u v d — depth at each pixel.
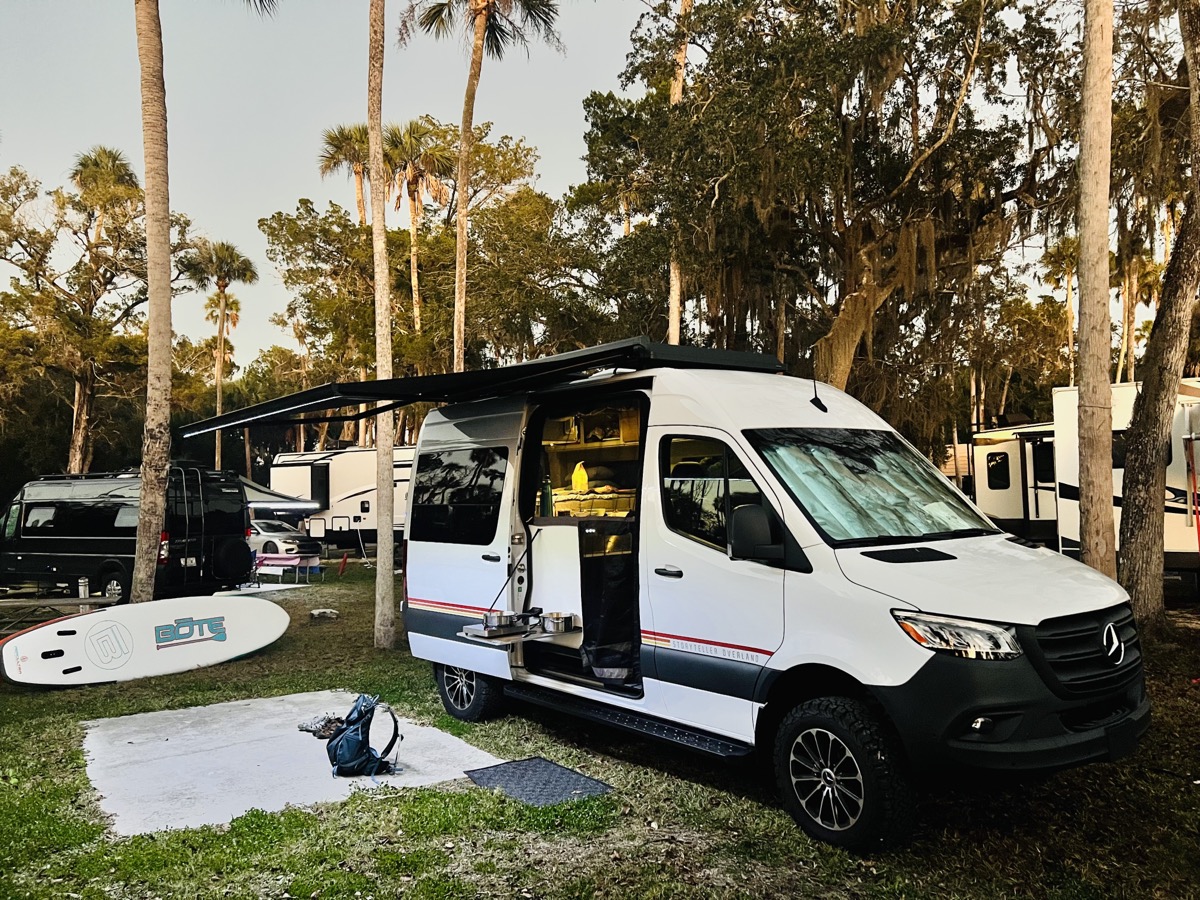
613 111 22.02
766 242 19.02
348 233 37.44
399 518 21.66
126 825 4.40
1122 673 3.96
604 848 4.05
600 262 24.14
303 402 6.29
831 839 4.01
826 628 4.04
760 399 5.03
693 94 16.22
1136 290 30.42
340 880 3.68
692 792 4.77
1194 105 9.13
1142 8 11.96
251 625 9.26
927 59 18.48
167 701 7.23
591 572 5.57
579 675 5.68
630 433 5.75
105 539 12.64
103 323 36.19
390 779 5.06
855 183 19.33
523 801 4.64
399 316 35.66
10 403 35.75
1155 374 9.09
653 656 4.89
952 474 26.81
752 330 20.89
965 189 19.16
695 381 5.06
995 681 3.62
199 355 41.59
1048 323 39.75
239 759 5.51
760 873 3.79
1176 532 11.36
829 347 17.77
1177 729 5.71
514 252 25.16
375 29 10.01
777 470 4.55
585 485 5.94
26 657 7.69
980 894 3.56
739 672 4.41
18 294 34.66
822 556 4.17
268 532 20.97
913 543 4.43
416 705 6.90
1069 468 12.66
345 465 24.17
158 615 8.59
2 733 6.28
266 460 59.72
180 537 11.99
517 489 6.15
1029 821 4.29
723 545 4.62
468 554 6.41
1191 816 4.30
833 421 5.19
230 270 43.25
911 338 20.88
